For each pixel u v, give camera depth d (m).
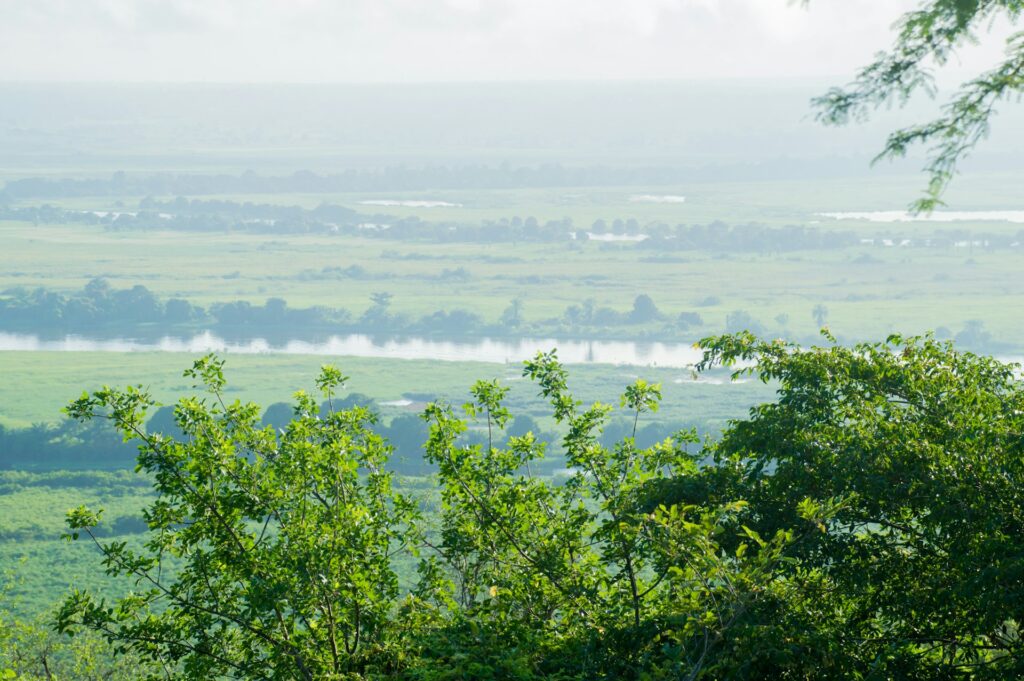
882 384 19.98
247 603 17.52
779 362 20.33
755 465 19.14
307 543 17.22
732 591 14.28
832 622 16.77
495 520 19.67
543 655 17.34
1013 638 17.20
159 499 18.44
